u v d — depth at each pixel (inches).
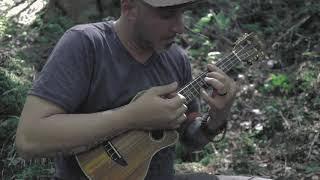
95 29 85.8
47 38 217.5
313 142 184.1
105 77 85.1
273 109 199.0
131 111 81.0
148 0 78.0
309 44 236.5
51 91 80.7
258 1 270.1
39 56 202.1
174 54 93.4
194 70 221.9
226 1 272.8
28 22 232.2
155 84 88.7
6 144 155.9
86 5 243.4
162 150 90.4
